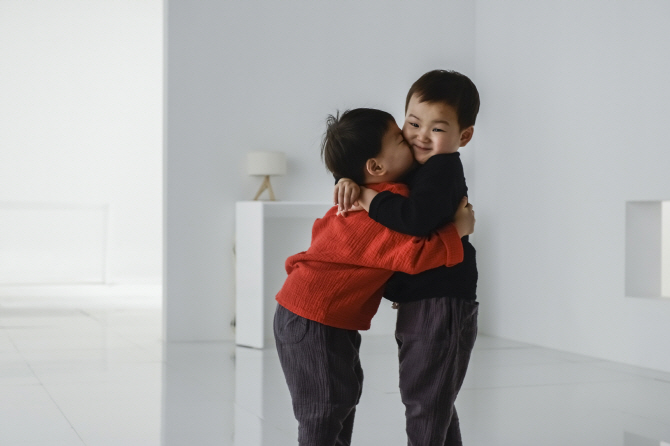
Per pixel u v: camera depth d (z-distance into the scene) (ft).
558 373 13.37
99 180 33.76
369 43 18.26
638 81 14.11
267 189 17.48
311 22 17.80
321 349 4.99
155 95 34.53
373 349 15.89
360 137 4.99
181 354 14.97
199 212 16.96
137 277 34.35
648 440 9.07
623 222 14.52
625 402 11.09
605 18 14.90
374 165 5.03
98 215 33.78
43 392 11.21
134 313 22.07
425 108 4.91
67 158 33.24
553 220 16.34
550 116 16.43
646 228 14.64
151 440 8.68
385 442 8.70
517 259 17.46
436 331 5.01
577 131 15.66
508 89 17.79
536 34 16.85
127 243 34.24
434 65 18.75
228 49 17.13
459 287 5.10
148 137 34.45
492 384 12.35
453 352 5.04
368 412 10.18
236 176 17.20
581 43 15.55
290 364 5.09
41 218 32.96
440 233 4.94
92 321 20.10
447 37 18.84
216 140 17.06
